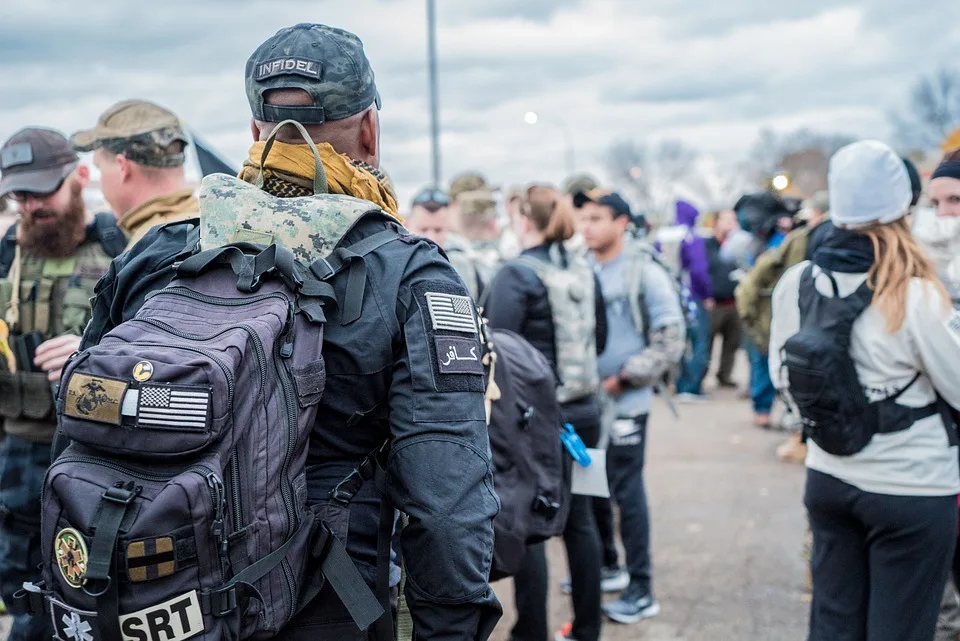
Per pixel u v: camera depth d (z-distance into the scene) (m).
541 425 2.66
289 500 1.40
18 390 2.70
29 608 1.44
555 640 3.77
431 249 1.60
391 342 1.50
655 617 4.05
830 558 2.70
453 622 1.45
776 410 8.08
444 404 1.46
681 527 5.31
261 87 1.61
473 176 6.14
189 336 1.37
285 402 1.38
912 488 2.50
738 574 4.54
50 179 2.67
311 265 1.50
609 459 4.10
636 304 4.04
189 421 1.27
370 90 1.68
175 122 2.93
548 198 3.58
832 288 2.57
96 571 1.25
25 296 2.75
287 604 1.41
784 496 5.89
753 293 5.96
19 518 2.75
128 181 2.87
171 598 1.28
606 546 4.43
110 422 1.28
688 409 9.21
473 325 1.56
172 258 1.61
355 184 1.65
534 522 2.64
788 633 3.83
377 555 1.54
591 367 3.57
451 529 1.41
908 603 2.54
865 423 2.51
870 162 2.54
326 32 1.66
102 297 1.71
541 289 3.49
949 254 3.23
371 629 1.54
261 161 1.61
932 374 2.46
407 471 1.44
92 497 1.28
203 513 1.28
